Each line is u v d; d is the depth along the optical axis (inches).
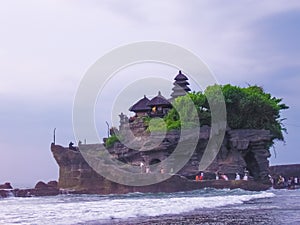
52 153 2694.4
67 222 639.8
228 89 2938.0
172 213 826.2
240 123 2903.5
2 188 2709.2
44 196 2399.1
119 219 702.5
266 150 2642.7
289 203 1120.2
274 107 3016.7
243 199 1261.1
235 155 2613.2
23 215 723.4
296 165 3294.8
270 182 2581.2
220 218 731.4
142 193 2060.8
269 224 640.4
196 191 2011.6
